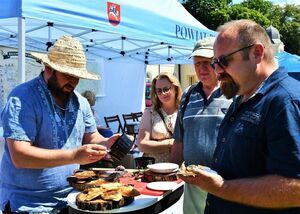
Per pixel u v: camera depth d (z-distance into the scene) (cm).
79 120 206
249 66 137
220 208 149
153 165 209
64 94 195
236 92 144
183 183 200
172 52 797
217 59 142
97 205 151
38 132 187
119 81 882
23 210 188
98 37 612
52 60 188
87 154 172
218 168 150
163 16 445
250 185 127
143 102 956
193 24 527
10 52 639
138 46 685
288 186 119
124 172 219
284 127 122
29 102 182
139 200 166
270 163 126
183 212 220
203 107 220
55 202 194
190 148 222
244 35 137
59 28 488
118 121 805
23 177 188
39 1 283
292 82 132
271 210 131
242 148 137
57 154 174
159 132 291
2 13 277
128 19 385
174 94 298
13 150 176
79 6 323
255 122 133
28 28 488
